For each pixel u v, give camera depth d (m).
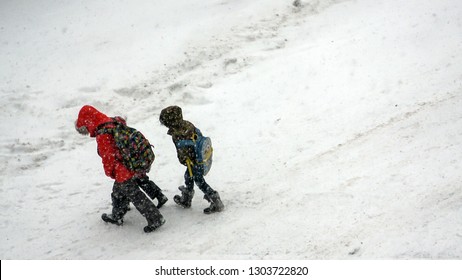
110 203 16.75
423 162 15.45
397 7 29.89
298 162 17.22
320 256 12.28
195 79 25.88
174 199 15.59
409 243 12.01
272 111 21.53
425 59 22.75
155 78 26.42
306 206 14.50
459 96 19.17
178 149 14.35
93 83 26.22
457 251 11.41
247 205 15.22
